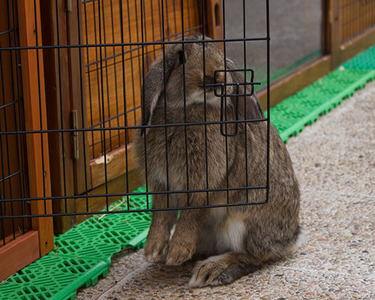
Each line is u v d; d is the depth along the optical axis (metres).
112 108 1.57
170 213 1.36
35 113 1.34
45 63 1.41
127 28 1.58
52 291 1.29
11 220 1.39
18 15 1.31
